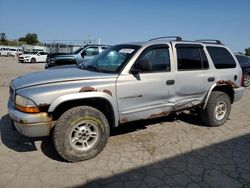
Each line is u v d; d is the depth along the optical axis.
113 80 3.83
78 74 3.89
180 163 3.76
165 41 4.57
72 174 3.39
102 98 3.72
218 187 3.21
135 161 3.78
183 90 4.64
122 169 3.55
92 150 3.77
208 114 5.19
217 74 5.11
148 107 4.25
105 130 3.83
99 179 3.30
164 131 5.00
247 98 8.86
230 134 5.00
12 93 3.79
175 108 4.65
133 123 5.34
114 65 4.18
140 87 4.07
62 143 3.51
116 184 3.21
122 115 4.00
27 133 3.38
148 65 4.20
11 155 3.86
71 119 3.51
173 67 4.48
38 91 3.37
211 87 5.04
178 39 4.88
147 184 3.22
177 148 4.26
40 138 4.48
